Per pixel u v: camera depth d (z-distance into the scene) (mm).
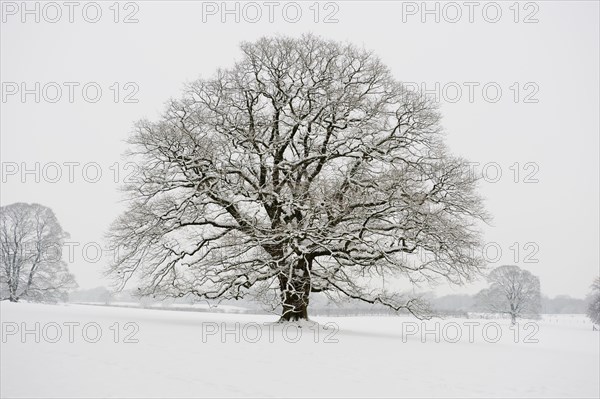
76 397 8656
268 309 23297
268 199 23031
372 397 9703
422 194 22281
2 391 8797
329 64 24766
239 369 11484
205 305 55375
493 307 66438
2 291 46250
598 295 75500
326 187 22172
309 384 10438
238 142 23578
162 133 22781
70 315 20750
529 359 16062
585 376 13320
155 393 9180
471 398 10023
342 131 24484
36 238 47906
